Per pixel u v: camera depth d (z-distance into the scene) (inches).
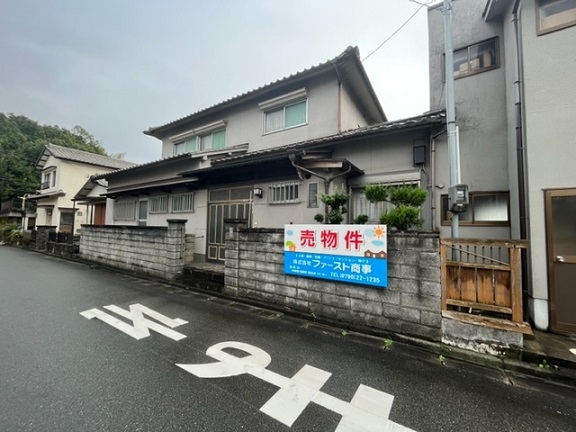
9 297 214.1
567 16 147.3
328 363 116.6
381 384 101.6
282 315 175.8
